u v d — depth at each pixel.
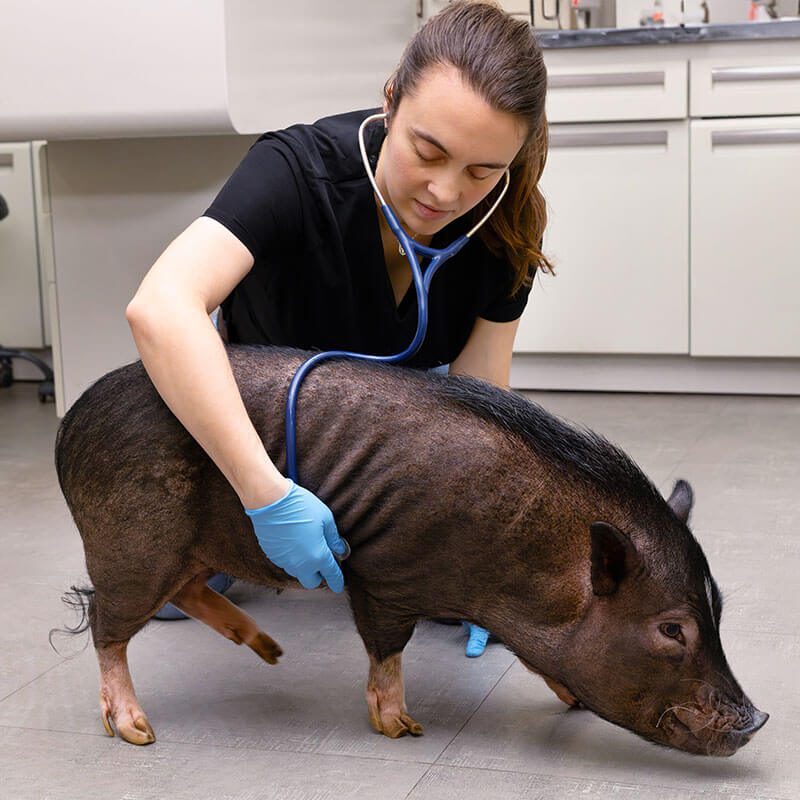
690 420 3.54
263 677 1.79
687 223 3.84
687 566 1.40
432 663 1.83
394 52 3.44
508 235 1.71
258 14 2.56
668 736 1.41
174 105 2.50
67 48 2.54
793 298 3.80
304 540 1.41
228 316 1.79
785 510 2.58
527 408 1.46
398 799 1.39
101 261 3.20
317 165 1.65
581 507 1.41
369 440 1.44
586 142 3.86
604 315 3.95
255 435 1.41
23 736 1.59
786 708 1.63
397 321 1.76
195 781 1.45
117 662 1.59
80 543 2.46
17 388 4.27
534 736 1.56
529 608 1.42
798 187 3.74
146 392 1.51
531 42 1.42
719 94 3.74
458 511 1.41
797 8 4.27
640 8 4.33
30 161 4.11
